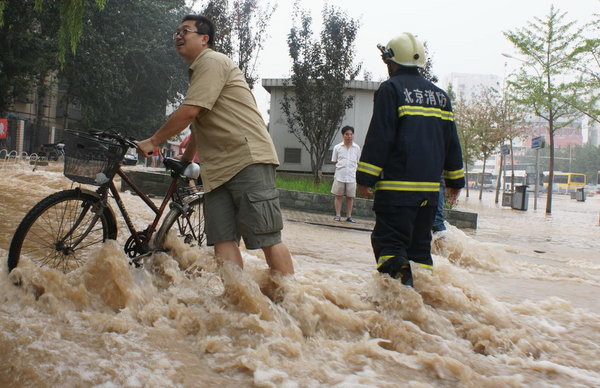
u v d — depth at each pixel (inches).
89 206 128.5
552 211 949.8
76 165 125.8
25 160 928.9
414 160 130.1
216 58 122.5
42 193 340.2
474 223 475.2
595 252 350.6
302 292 115.4
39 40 1064.8
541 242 398.3
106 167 128.0
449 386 87.4
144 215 153.9
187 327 102.8
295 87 710.5
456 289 133.4
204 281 130.5
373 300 128.3
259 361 87.8
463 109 1338.6
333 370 89.3
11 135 1120.2
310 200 489.1
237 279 112.9
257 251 192.4
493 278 204.8
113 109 1445.6
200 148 126.0
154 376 79.8
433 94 137.0
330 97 673.6
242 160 119.7
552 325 129.1
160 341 95.2
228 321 104.1
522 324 125.4
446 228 251.6
